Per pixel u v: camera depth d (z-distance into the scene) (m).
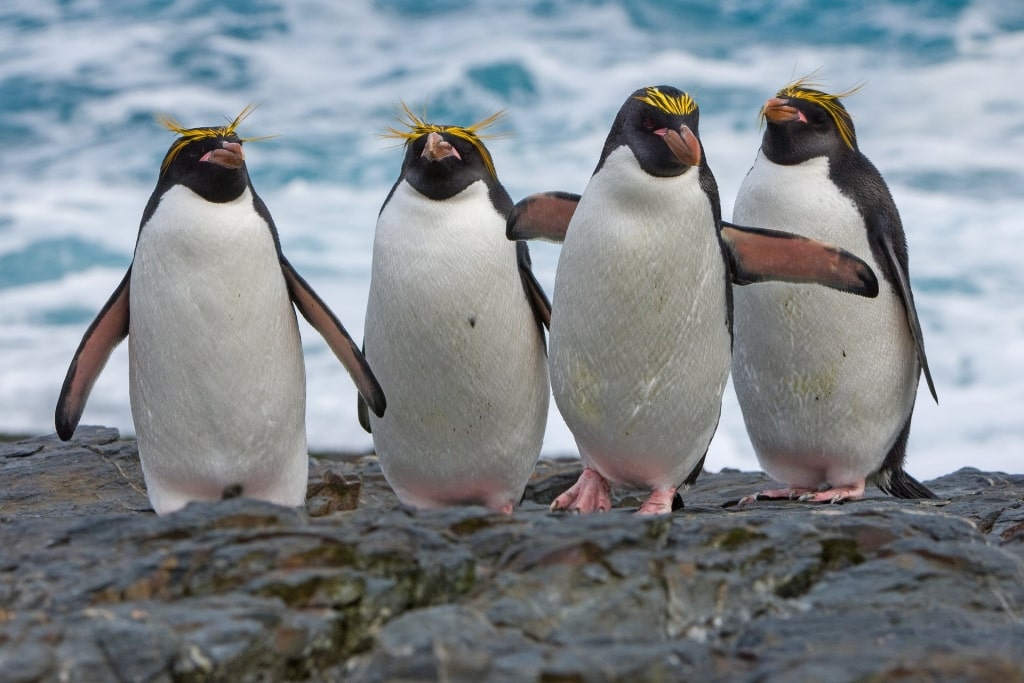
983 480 12.01
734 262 9.15
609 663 5.45
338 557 6.29
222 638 5.59
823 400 9.95
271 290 8.28
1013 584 6.54
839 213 9.77
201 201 8.16
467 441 9.11
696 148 8.02
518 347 9.03
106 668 5.41
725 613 6.27
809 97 9.89
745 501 10.38
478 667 5.41
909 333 10.10
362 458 13.10
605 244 8.38
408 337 8.88
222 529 6.62
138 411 8.43
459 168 8.89
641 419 8.70
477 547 6.64
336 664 5.91
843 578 6.57
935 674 5.17
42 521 6.95
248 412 8.27
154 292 8.18
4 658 5.34
